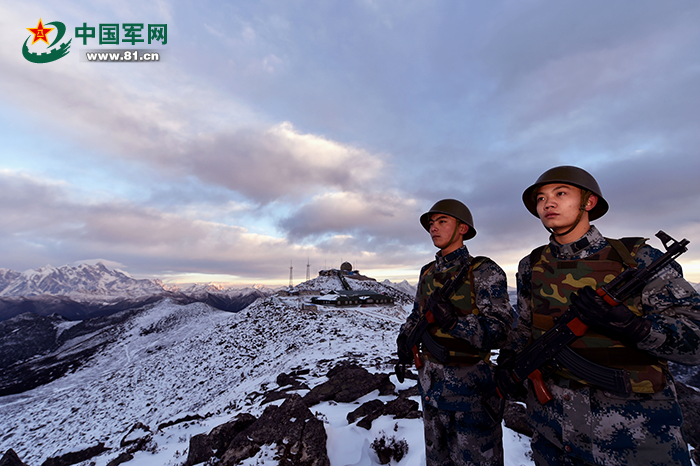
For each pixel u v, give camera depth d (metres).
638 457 1.37
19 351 145.88
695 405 4.63
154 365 57.25
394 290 107.25
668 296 1.43
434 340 2.41
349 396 9.15
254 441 4.52
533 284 1.94
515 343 2.11
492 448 2.24
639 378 1.42
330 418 7.05
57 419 43.94
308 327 47.72
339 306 68.38
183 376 45.97
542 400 1.67
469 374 2.29
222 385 35.59
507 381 1.90
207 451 5.50
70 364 92.88
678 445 1.35
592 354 1.52
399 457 4.12
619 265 1.59
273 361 36.03
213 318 129.75
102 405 44.50
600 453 1.44
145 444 9.16
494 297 2.23
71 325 178.62
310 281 114.69
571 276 1.70
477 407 2.24
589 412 1.50
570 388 1.58
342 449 4.39
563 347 1.61
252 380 28.58
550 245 1.90
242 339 52.81
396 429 4.95
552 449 1.70
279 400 11.48
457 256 2.62
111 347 106.50
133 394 45.22
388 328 45.62
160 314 138.12
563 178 1.77
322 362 23.17
